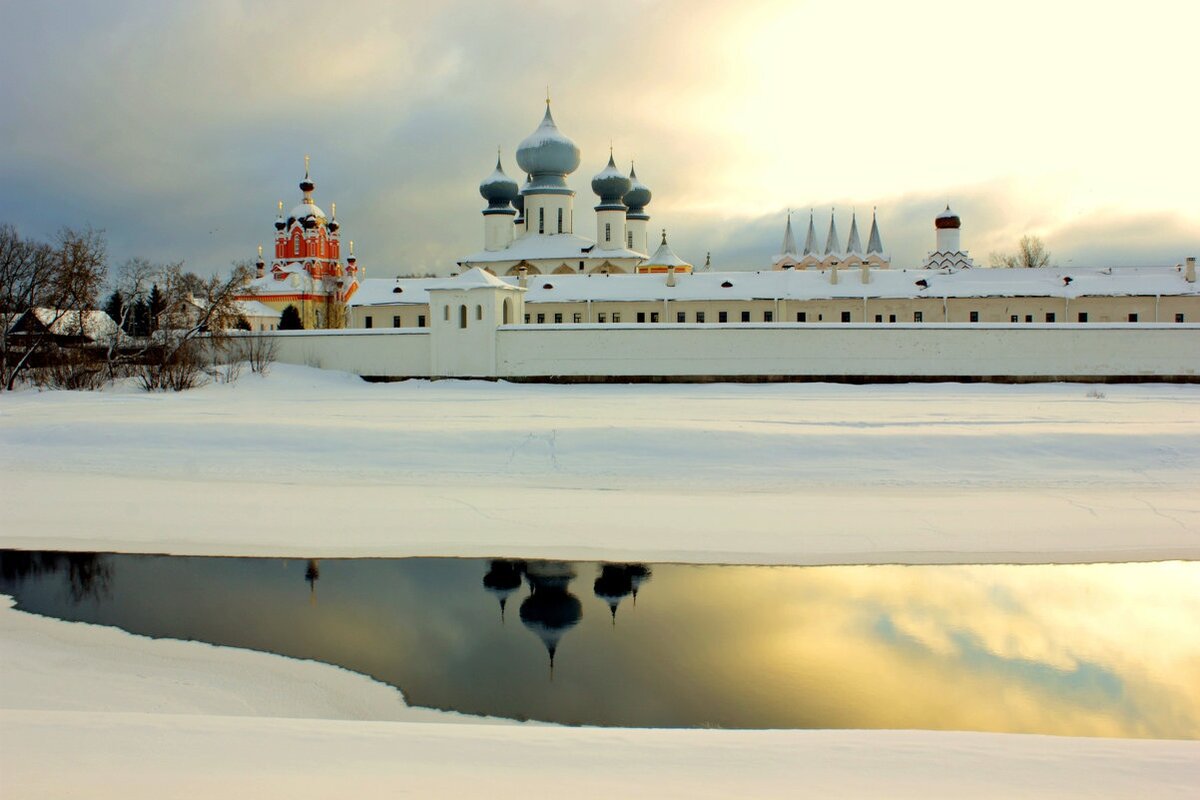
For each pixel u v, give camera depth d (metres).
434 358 61.59
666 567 20.25
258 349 62.53
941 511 24.66
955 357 58.19
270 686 13.93
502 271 78.81
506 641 15.89
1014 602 18.05
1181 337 56.94
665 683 14.10
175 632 16.31
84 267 56.12
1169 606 17.81
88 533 23.03
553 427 32.78
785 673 14.45
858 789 8.48
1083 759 9.45
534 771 8.84
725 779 8.71
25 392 51.72
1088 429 32.38
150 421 35.75
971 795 8.37
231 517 24.36
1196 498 26.12
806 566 20.33
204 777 8.52
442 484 28.22
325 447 31.83
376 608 17.64
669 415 38.81
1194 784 8.73
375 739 9.80
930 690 13.80
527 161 82.25
